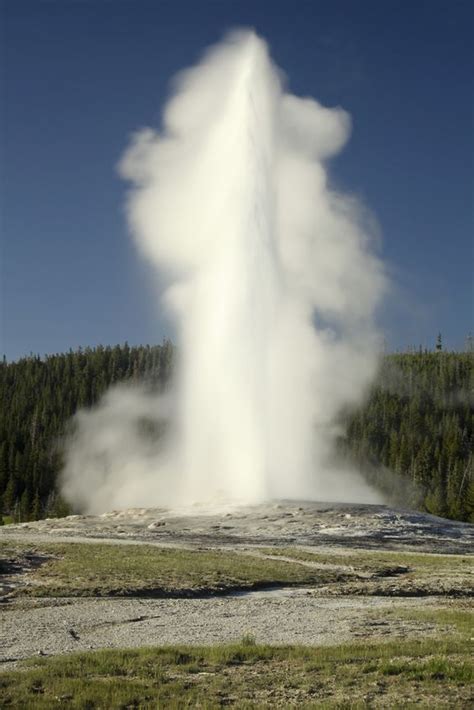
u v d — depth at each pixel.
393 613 25.41
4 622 23.06
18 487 137.25
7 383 188.88
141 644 20.33
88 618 24.06
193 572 33.28
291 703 14.46
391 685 15.77
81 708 13.92
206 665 17.52
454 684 15.85
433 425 159.12
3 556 35.03
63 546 39.38
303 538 51.81
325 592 31.36
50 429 164.50
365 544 50.50
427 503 120.62
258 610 26.34
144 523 59.28
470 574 37.44
